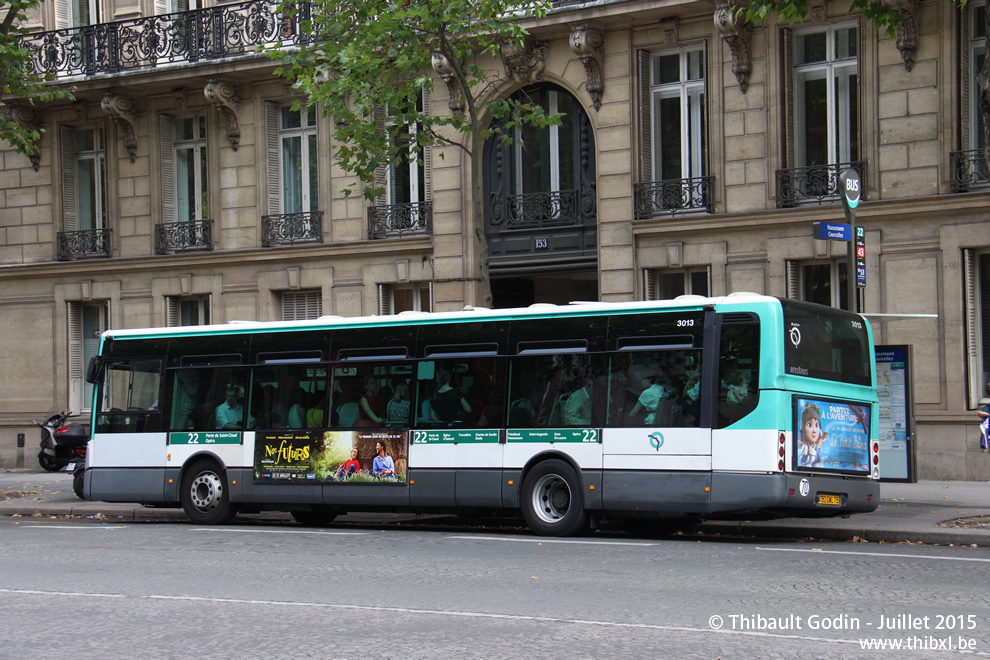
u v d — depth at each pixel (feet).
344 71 63.16
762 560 38.29
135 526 55.47
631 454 46.91
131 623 28.63
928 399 67.31
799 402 45.01
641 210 76.48
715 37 74.28
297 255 88.17
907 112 68.28
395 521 58.85
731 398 45.09
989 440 57.98
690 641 25.23
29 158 97.81
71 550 44.27
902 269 68.13
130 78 91.45
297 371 55.42
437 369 51.90
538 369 49.65
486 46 66.08
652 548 42.42
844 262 71.00
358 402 53.62
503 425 49.96
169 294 93.04
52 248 97.25
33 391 97.25
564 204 79.97
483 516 52.16
